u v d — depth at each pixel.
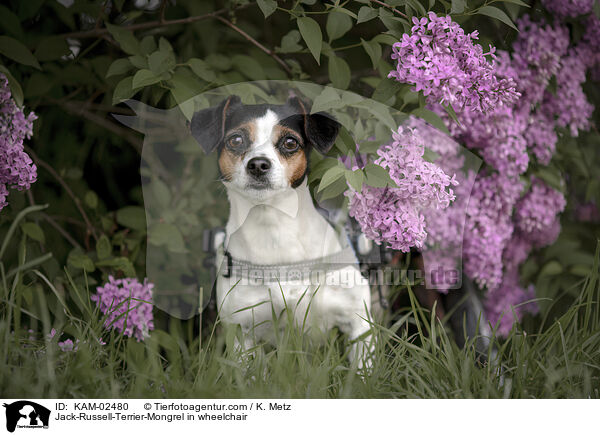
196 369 2.07
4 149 2.21
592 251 3.35
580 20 2.89
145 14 3.18
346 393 1.80
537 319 3.17
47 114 3.17
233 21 2.73
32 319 2.46
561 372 1.91
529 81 2.78
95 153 3.45
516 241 3.27
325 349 2.18
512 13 2.44
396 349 2.07
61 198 3.21
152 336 2.35
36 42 2.84
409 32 2.01
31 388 1.76
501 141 2.77
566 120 2.92
